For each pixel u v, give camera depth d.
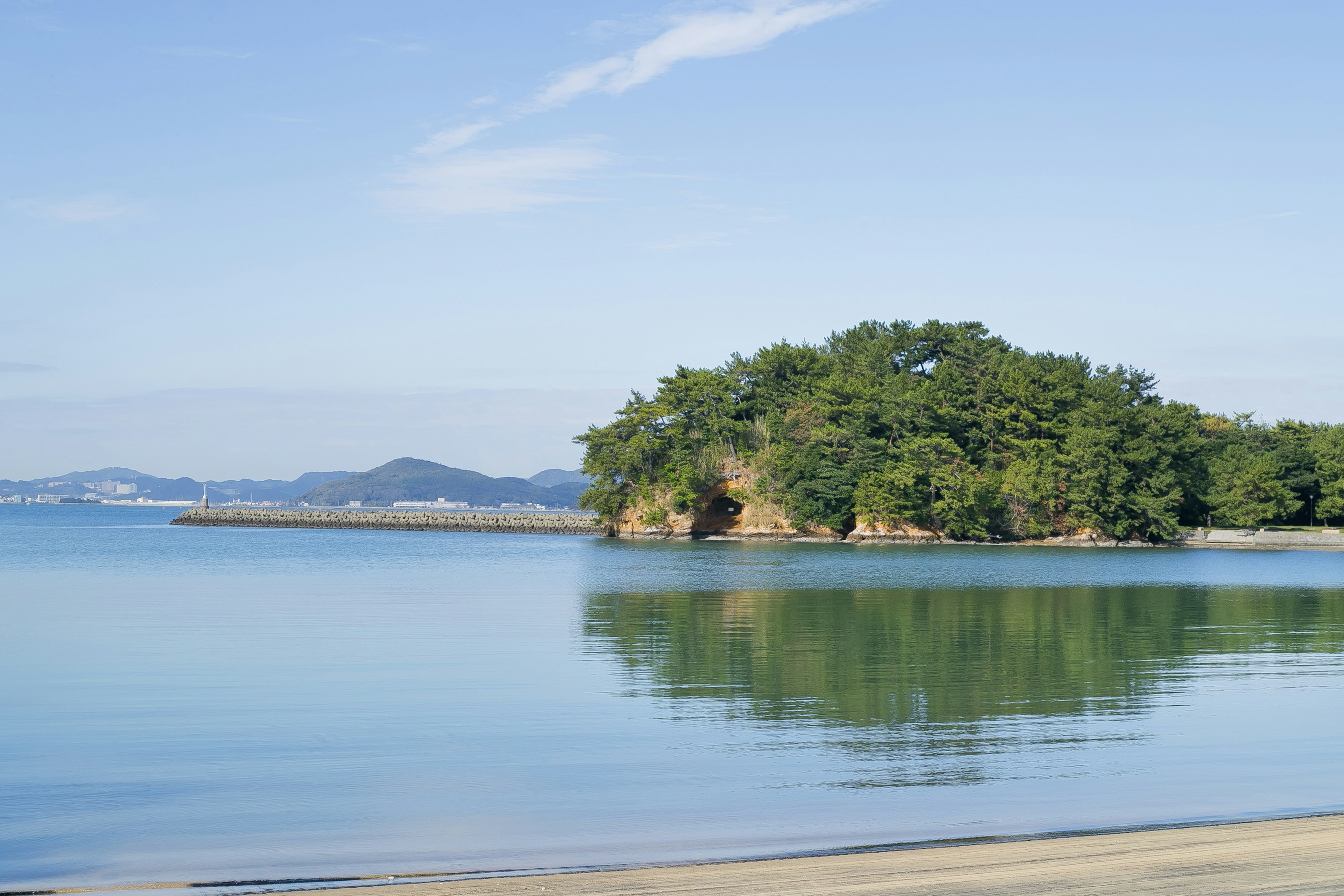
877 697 24.11
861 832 14.08
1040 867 12.02
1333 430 158.38
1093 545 132.00
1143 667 29.06
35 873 12.51
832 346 170.50
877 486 131.00
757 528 138.88
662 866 12.43
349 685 25.27
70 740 19.55
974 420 139.62
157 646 32.41
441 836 13.96
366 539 147.62
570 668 28.08
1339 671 28.64
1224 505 147.00
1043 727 20.95
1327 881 11.43
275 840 13.84
